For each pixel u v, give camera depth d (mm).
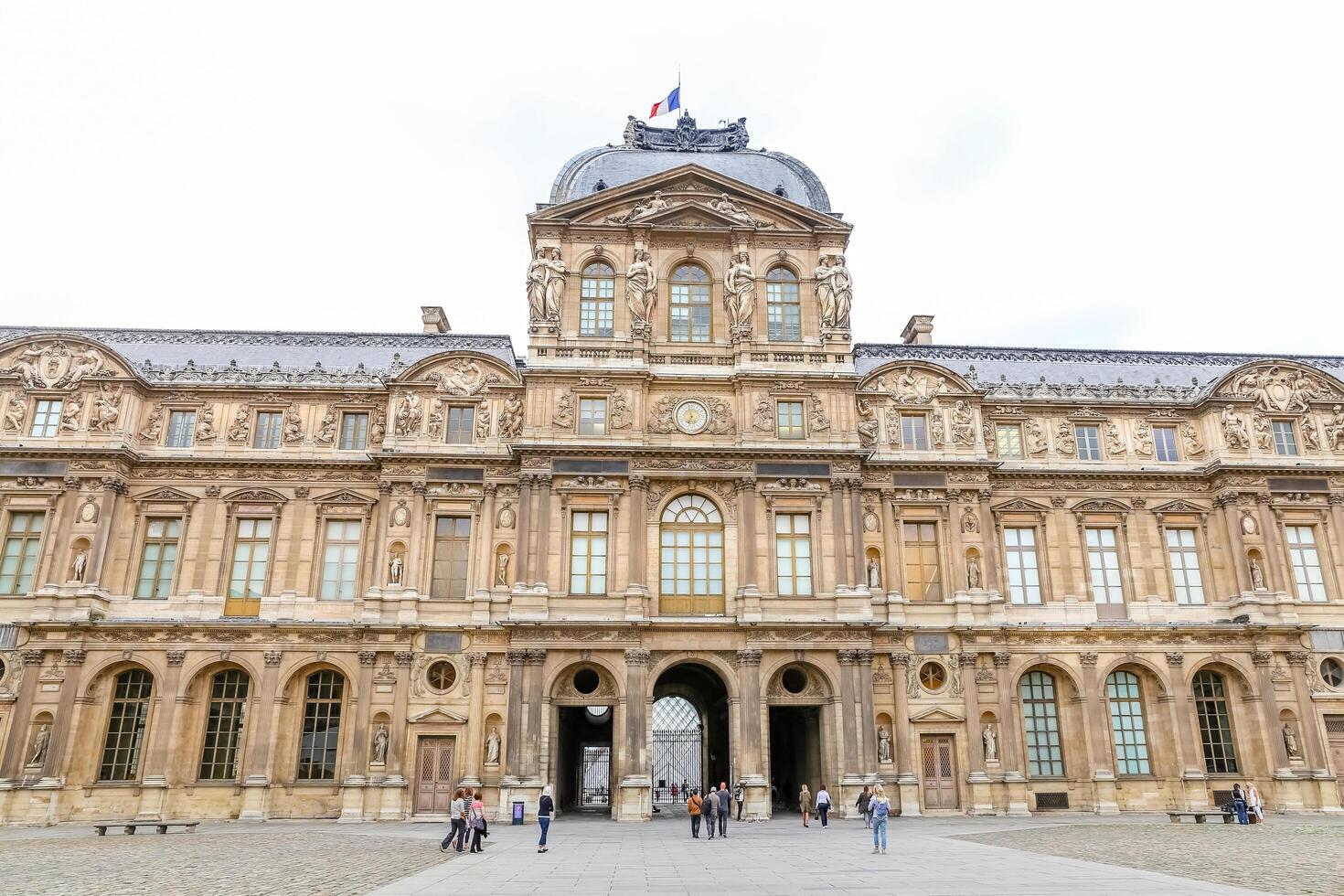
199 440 51375
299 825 43469
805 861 28547
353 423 52531
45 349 51469
